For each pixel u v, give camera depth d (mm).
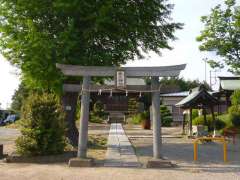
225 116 31438
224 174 11453
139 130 36062
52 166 12898
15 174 11312
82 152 13266
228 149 19156
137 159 14742
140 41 19938
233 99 33031
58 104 14633
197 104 26406
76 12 17203
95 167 12719
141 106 16078
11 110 63531
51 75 17109
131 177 10836
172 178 10703
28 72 17438
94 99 15203
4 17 17766
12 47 17125
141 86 13477
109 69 13438
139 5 19094
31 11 17281
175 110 52469
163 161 12781
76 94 19359
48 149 13977
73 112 19109
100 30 17562
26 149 13875
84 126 13398
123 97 14188
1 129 37688
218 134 25922
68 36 16672
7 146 19297
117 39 18578
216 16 27750
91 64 17297
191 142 23141
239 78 38750
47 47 16281
